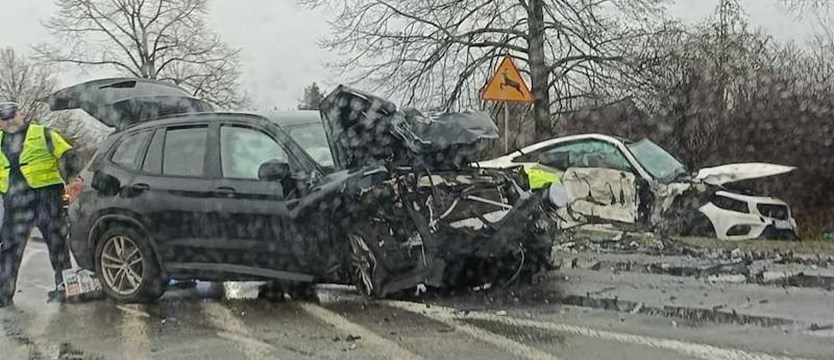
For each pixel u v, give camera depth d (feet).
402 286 24.67
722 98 53.26
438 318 22.95
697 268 29.01
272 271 25.26
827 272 27.73
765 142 48.75
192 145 26.99
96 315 25.38
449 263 24.72
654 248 34.55
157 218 26.45
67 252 28.94
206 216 25.76
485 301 25.00
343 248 24.91
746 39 61.00
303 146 25.86
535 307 24.02
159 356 20.15
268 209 24.98
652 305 23.66
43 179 28.53
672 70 58.65
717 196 38.91
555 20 73.97
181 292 28.99
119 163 27.96
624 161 40.45
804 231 44.39
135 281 27.04
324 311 24.43
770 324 21.16
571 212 41.14
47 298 28.73
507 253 25.61
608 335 20.57
